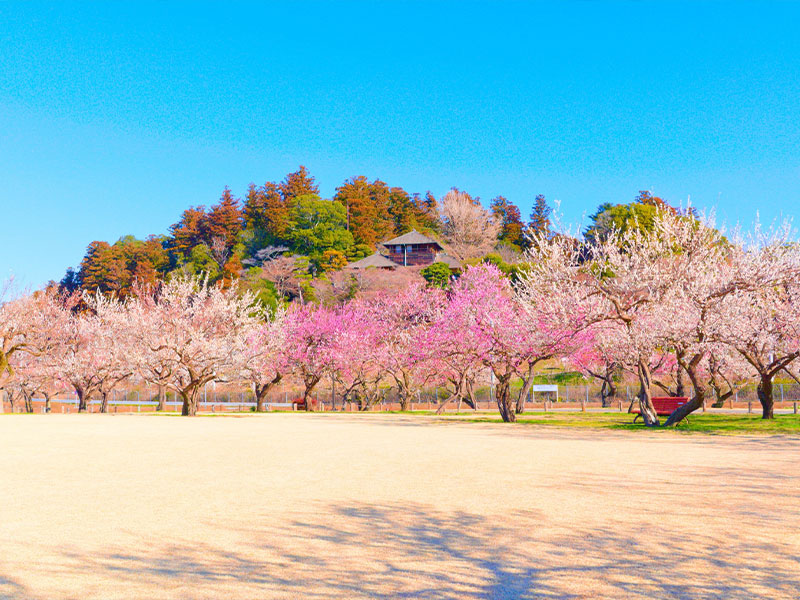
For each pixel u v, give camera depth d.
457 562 6.20
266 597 5.25
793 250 23.06
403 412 43.06
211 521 8.00
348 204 111.44
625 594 5.24
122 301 89.12
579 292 24.78
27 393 50.19
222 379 39.78
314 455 15.06
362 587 5.48
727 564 6.03
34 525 7.80
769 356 27.81
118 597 5.26
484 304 31.38
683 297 23.02
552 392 52.44
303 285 82.88
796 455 14.45
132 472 12.28
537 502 9.06
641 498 9.29
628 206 76.50
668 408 27.05
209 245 102.88
